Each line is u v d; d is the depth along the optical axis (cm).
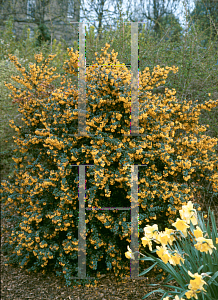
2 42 673
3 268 309
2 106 486
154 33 528
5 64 536
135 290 247
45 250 272
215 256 181
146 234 171
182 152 306
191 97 416
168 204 275
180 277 177
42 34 922
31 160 335
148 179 275
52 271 296
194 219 170
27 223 294
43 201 292
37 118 319
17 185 327
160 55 443
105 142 268
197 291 148
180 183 307
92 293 249
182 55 418
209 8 596
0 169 487
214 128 379
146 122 279
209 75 403
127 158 259
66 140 283
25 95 345
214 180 299
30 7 1025
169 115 304
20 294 254
